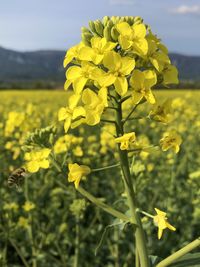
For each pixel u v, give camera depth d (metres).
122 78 0.10
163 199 0.28
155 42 0.11
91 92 0.11
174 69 0.11
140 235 0.11
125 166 0.11
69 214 0.28
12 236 0.24
